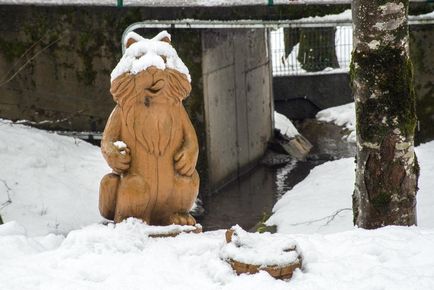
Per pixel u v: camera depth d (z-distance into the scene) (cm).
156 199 860
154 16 1778
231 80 2011
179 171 858
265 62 2250
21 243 771
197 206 1825
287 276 682
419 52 1766
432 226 1223
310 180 1571
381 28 980
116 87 830
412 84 1004
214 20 1741
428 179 1466
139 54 830
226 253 700
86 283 677
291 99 2533
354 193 1048
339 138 2334
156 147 841
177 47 1819
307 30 2631
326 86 2527
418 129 1753
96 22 1827
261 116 2214
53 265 719
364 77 995
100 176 1662
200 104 1845
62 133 1878
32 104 1902
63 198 1552
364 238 773
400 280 668
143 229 813
